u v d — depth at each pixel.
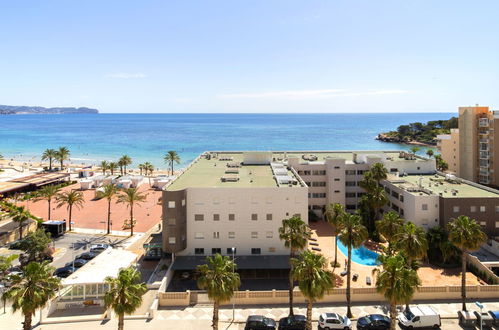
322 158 110.06
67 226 92.69
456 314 49.41
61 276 60.72
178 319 48.53
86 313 49.72
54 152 179.38
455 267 65.50
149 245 69.06
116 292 37.81
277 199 67.88
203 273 41.38
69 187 141.38
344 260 69.19
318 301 53.41
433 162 97.38
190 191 67.50
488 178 111.56
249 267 62.50
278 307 52.22
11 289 38.12
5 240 76.62
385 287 39.09
